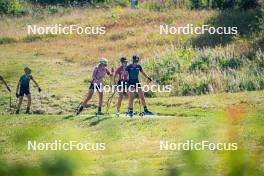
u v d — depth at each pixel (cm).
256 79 7081
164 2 12825
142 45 10331
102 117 5384
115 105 6869
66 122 5247
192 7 12594
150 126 4841
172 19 11719
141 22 11925
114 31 11575
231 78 7156
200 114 5475
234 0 11944
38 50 10625
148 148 3741
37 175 586
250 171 586
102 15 12469
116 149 3516
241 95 6103
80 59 9712
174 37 10369
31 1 14625
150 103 6488
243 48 8875
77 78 8588
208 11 11900
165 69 7881
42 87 8025
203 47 9006
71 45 10950
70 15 13000
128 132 4566
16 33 11819
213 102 5991
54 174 596
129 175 689
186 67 7981
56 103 7112
